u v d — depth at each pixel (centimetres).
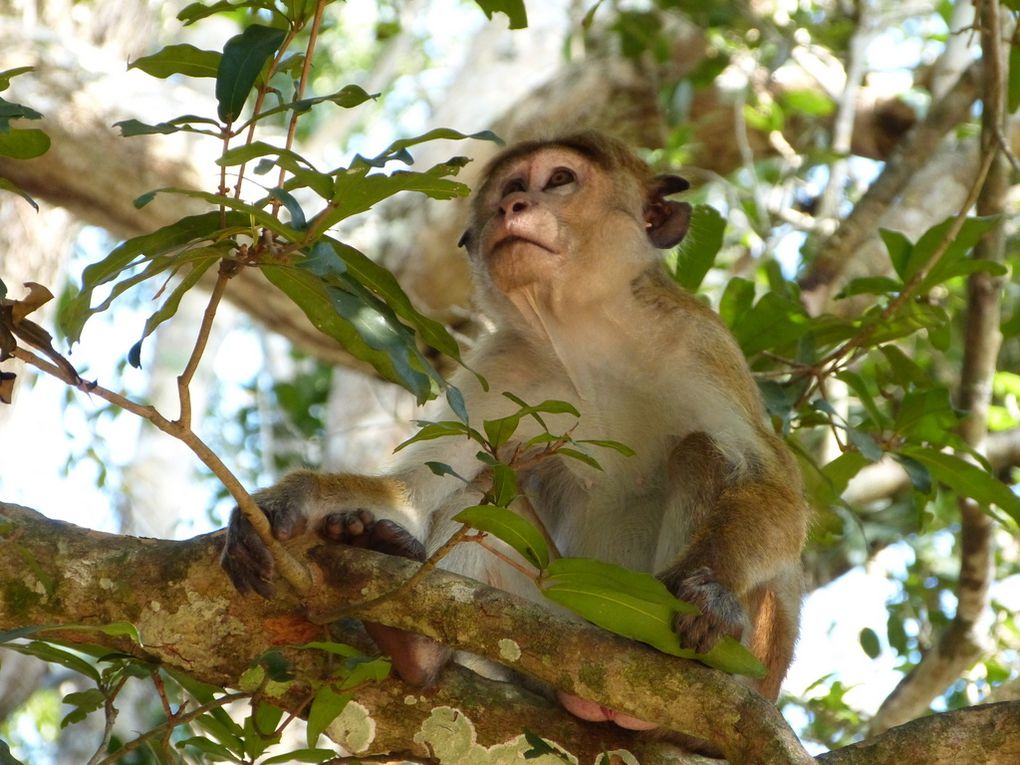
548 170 1139
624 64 2025
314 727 770
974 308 1302
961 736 758
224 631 801
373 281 762
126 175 1756
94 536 816
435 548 1041
